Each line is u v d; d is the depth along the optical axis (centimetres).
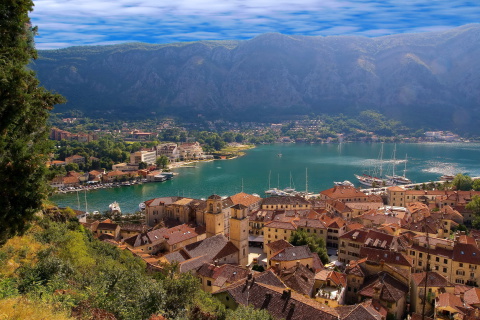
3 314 3153
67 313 3653
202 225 18338
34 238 6581
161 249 14862
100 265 7019
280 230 15438
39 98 5081
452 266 11888
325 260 13675
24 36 5250
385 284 10169
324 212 18600
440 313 9125
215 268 10756
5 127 4056
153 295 4894
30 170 4156
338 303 9775
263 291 8438
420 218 17675
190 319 5425
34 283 4306
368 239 13588
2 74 3966
